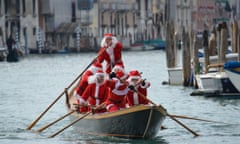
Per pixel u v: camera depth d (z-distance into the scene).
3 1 112.25
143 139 28.53
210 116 35.31
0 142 29.12
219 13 179.88
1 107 40.19
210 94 42.94
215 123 32.94
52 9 121.38
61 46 122.12
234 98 42.12
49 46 118.81
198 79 44.59
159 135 29.88
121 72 29.56
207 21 172.00
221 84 42.50
